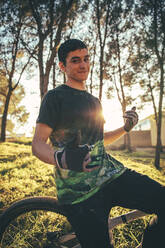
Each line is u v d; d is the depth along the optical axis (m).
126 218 1.79
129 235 2.47
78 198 1.46
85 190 1.47
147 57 17.50
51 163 1.18
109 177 1.52
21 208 1.61
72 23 18.06
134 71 19.66
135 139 41.44
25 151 11.70
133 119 1.80
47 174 5.88
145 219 2.87
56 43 11.87
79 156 1.06
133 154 21.53
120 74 20.75
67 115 1.47
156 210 1.46
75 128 1.49
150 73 19.25
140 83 19.89
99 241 1.42
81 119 1.50
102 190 1.53
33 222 1.97
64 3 12.35
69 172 1.46
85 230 1.45
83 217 1.44
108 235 1.45
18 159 8.48
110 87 21.56
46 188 4.38
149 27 16.28
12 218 1.62
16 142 21.36
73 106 1.49
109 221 1.77
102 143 1.64
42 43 13.29
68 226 1.88
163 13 15.45
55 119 1.44
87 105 1.55
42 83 12.56
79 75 1.58
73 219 1.49
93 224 1.43
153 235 1.48
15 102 30.03
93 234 1.43
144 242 1.54
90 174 1.48
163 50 16.02
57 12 13.48
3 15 15.16
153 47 16.25
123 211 3.23
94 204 1.46
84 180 1.47
